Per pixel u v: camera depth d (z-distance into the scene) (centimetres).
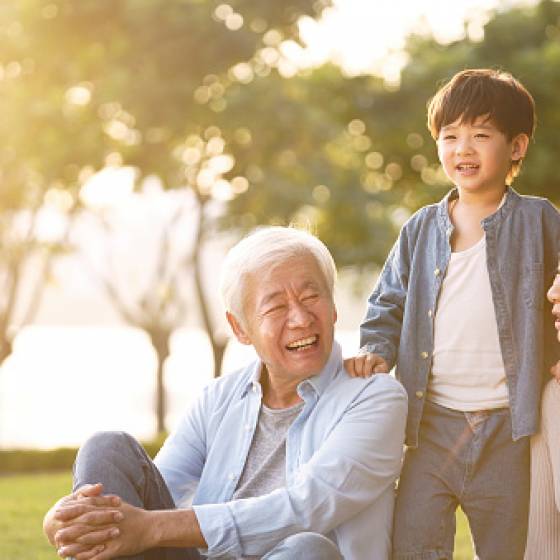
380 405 382
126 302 2655
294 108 1792
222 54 1650
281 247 378
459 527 855
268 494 373
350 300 2483
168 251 2612
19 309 2527
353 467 372
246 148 1866
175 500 412
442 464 436
